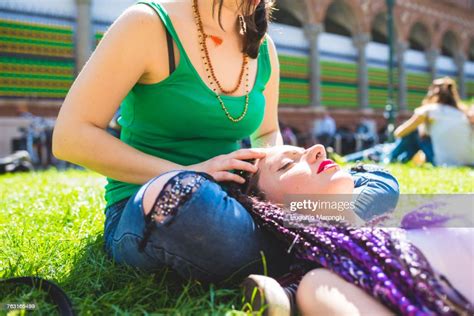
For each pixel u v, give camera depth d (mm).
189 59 1887
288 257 1700
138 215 1523
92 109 1770
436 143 6684
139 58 1803
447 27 26531
